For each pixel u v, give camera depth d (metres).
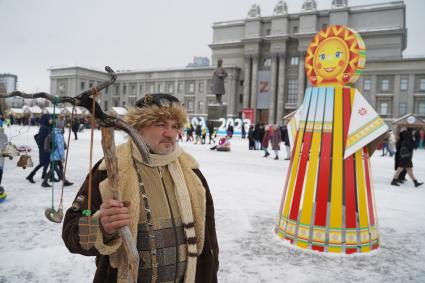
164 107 1.38
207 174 9.58
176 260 1.38
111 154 1.14
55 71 77.75
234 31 70.25
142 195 1.35
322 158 4.04
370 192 4.10
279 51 62.78
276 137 14.73
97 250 1.20
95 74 78.50
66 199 5.93
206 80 69.38
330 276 3.27
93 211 1.28
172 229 1.38
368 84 56.66
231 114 66.06
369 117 3.89
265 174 10.04
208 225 1.58
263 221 5.11
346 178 3.94
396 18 59.41
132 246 1.13
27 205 5.45
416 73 53.38
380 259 3.73
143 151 1.09
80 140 21.95
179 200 1.42
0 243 3.79
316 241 3.93
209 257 1.53
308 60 4.46
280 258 3.68
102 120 1.08
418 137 29.92
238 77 68.19
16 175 8.30
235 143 26.56
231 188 7.66
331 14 62.06
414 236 4.59
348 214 3.91
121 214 1.13
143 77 75.69
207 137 32.09
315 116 4.18
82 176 8.38
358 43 3.99
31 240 3.92
